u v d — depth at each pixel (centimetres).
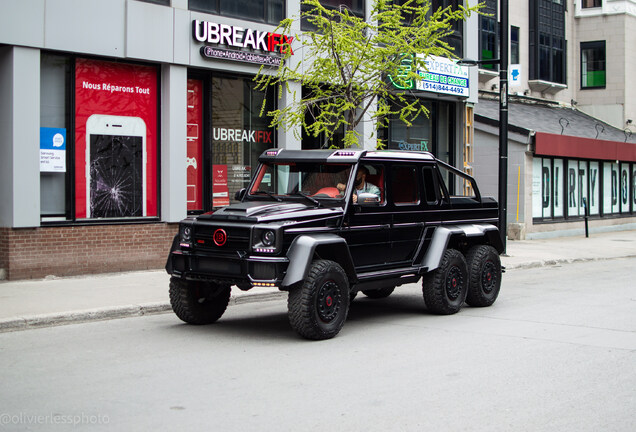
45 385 606
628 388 606
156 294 1071
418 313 992
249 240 764
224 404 552
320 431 490
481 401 564
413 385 611
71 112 1252
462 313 988
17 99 1166
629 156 2728
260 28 1481
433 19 1434
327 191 862
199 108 1446
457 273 974
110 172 1312
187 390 592
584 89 3153
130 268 1322
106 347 760
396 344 779
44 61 1228
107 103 1304
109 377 634
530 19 2850
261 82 1445
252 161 1538
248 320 938
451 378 635
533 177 2280
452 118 2039
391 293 1207
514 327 880
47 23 1192
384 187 892
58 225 1227
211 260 802
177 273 837
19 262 1180
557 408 548
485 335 830
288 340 800
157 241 1360
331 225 819
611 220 2697
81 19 1231
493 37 2620
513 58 2778
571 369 670
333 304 802
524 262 1652
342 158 862
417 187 941
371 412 534
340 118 1507
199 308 879
